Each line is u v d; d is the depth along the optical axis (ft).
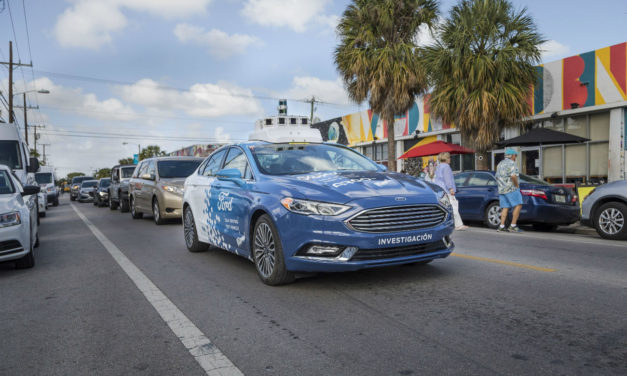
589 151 46.68
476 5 43.88
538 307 12.51
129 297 14.98
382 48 53.42
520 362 8.99
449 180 32.73
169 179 38.91
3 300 15.21
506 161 30.63
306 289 15.10
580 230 33.22
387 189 14.73
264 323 11.91
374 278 16.29
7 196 20.53
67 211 65.62
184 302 14.16
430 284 15.29
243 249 17.60
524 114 43.39
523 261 19.21
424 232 14.34
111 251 24.86
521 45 43.16
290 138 43.73
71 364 9.74
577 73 46.24
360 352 9.78
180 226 37.04
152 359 9.84
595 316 11.62
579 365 8.78
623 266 18.06
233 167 19.57
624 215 25.91
